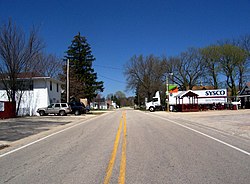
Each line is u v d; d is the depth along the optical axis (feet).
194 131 52.75
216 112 132.26
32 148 37.35
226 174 21.99
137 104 374.22
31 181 21.47
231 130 52.85
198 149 33.04
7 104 107.86
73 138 46.68
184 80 242.17
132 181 20.62
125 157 29.25
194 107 154.81
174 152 31.35
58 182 20.92
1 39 111.75
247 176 21.39
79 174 22.99
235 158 27.84
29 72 128.06
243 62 203.82
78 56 209.87
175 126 63.77
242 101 178.70
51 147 37.68
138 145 36.78
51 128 66.95
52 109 128.88
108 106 424.05
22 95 135.85
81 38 213.05
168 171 23.17
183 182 20.07
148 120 86.58
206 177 21.24
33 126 72.28
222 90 173.68
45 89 137.39
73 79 191.93
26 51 119.65
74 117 115.03
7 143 42.57
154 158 28.40
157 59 253.65
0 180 22.03
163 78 250.37
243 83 204.54
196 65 234.79
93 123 80.12
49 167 25.88
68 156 30.86
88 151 33.60
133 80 257.14
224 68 208.03
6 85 117.91
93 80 214.07
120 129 58.95
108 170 23.99
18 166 26.76
